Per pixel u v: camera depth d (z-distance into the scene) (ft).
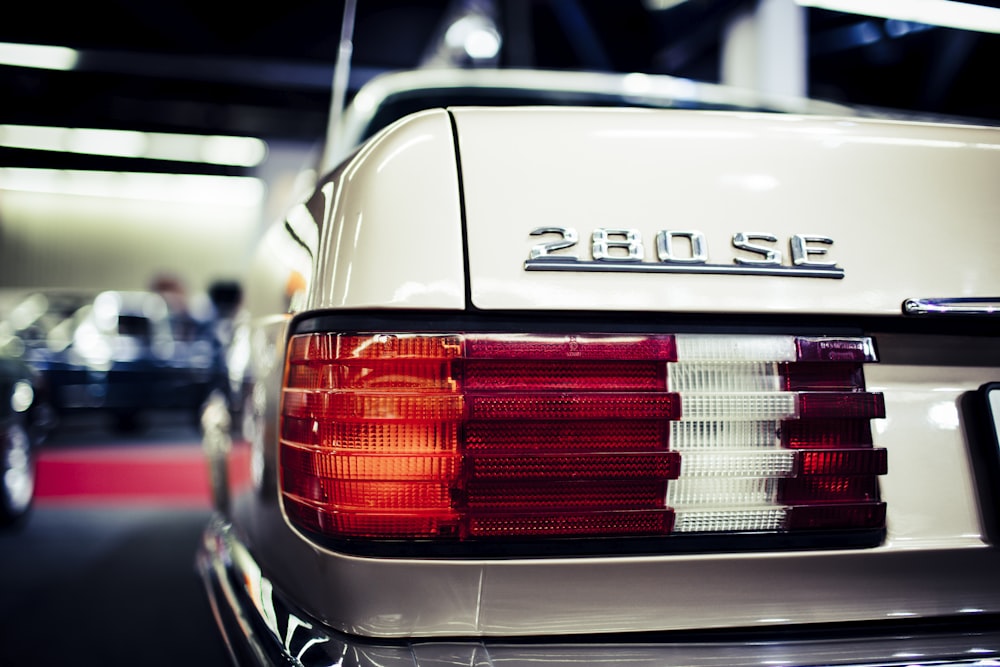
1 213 58.54
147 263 61.21
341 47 6.44
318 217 3.32
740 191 3.12
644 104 7.55
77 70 36.09
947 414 3.27
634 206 3.02
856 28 19.35
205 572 4.95
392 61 34.60
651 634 2.99
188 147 51.37
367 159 3.09
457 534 2.88
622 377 2.97
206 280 62.13
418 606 2.88
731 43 23.56
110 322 26.94
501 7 26.78
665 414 2.97
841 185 3.22
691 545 2.99
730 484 3.01
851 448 3.10
